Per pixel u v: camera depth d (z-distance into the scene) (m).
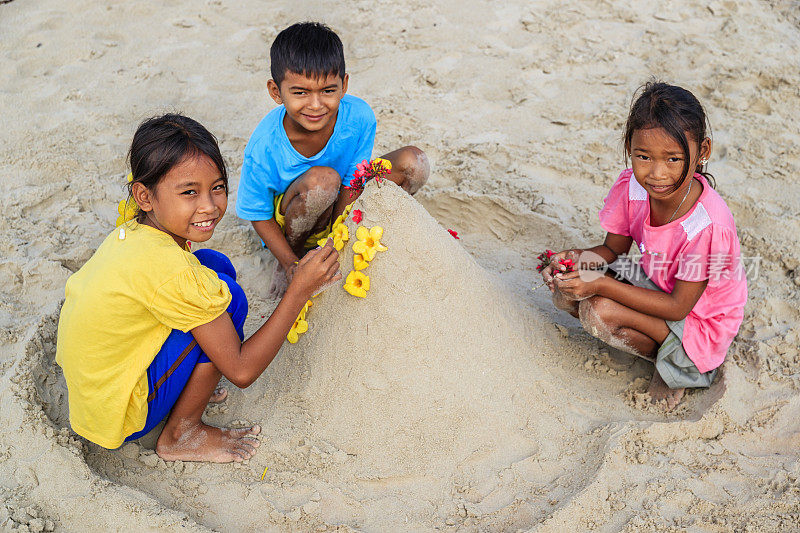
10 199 3.89
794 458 2.61
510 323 3.00
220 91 5.11
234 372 2.43
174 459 2.60
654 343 2.90
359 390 2.74
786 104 4.89
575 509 2.41
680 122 2.45
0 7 5.90
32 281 3.40
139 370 2.37
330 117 3.09
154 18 5.93
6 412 2.59
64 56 5.36
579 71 5.29
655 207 2.80
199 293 2.30
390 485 2.56
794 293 3.46
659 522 2.37
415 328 2.78
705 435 2.71
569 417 2.79
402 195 2.82
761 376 2.91
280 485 2.53
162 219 2.36
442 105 4.94
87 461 2.54
